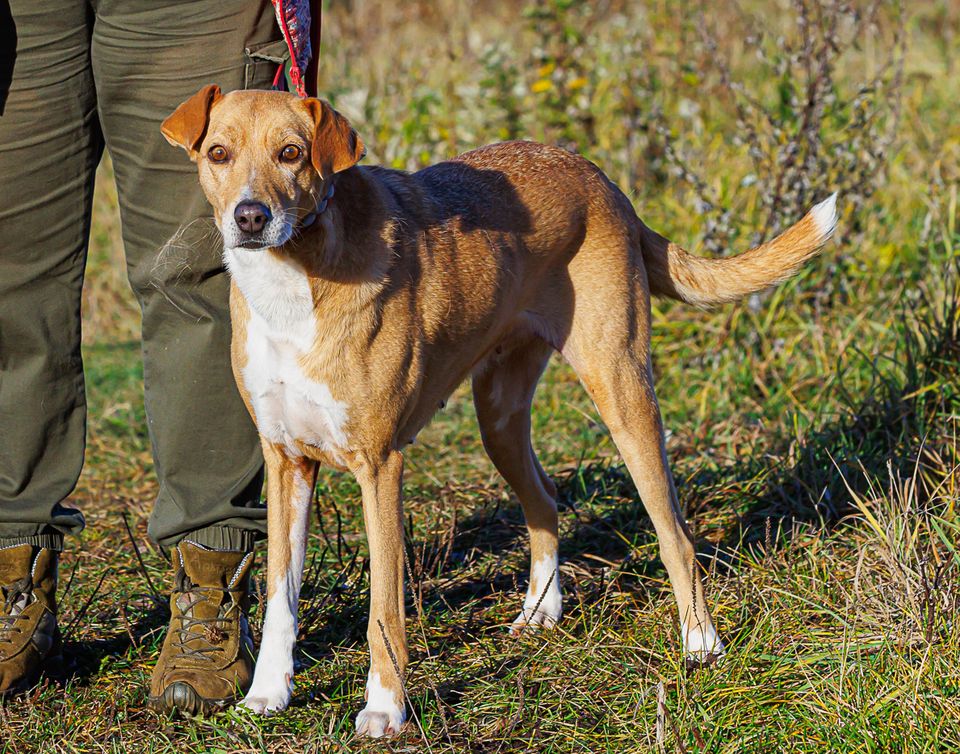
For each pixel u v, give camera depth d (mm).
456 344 3707
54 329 3604
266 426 3467
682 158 7199
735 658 3570
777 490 4812
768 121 6633
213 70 3443
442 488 5363
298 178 3227
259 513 3633
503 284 3811
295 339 3312
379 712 3332
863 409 5184
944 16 10047
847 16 6363
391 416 3441
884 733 3037
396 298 3414
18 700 3523
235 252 3279
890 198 7105
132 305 8367
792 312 6359
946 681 3211
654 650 3732
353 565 4297
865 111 6590
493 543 4820
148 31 3383
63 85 3459
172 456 3596
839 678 3314
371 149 7953
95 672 3732
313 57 3797
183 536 3609
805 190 6277
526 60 8586
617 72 8438
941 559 3861
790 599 3896
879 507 4102
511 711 3408
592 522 4961
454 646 3922
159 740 3326
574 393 6344
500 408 4145
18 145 3445
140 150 3494
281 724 3391
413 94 8609
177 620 3572
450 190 3811
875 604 3672
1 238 3502
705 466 5301
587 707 3430
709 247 6398
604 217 4031
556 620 4117
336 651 3848
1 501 3572
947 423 4883
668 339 6477
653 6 8906
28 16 3371
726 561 4426
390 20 10422
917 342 5410
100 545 4875
